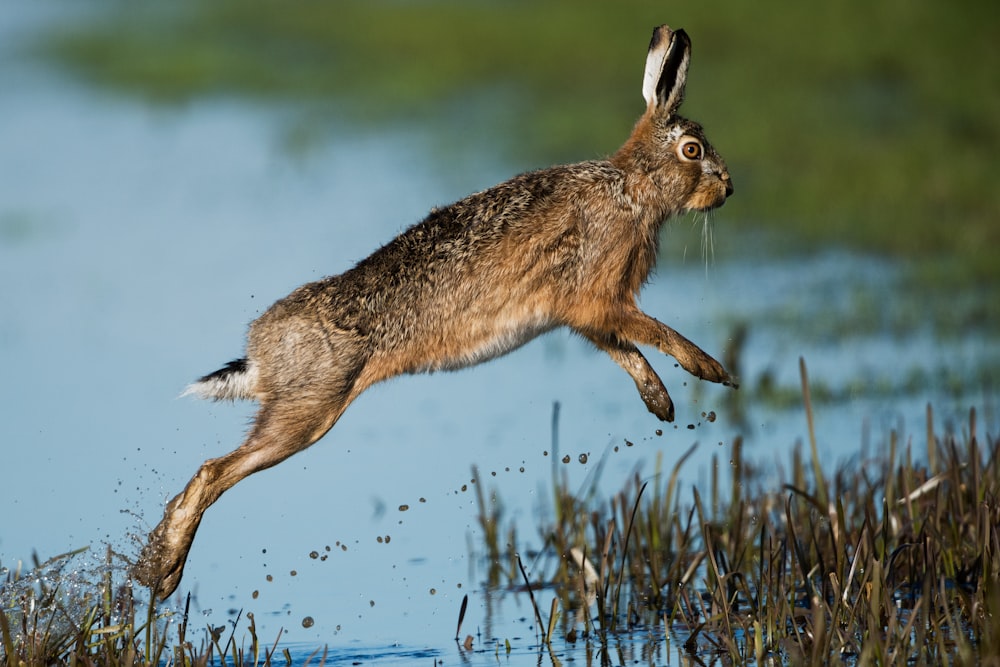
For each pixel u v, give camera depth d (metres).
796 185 57.78
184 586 27.42
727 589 24.70
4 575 26.38
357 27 106.31
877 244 51.16
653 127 26.59
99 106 92.62
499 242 24.95
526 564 28.33
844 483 29.75
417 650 23.92
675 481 30.33
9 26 128.00
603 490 31.58
